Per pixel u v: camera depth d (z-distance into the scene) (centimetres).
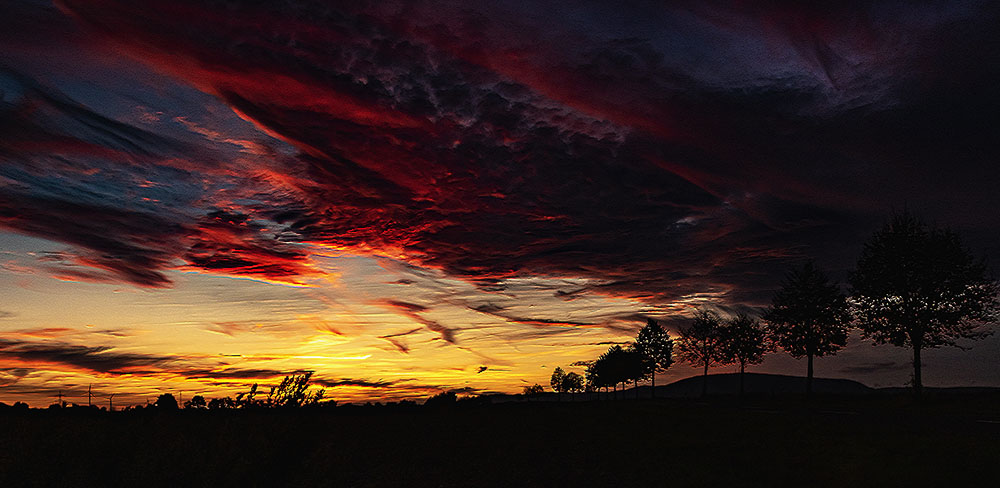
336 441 2120
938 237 4225
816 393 5612
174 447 1343
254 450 1401
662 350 8456
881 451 1487
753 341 6856
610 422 2975
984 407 3136
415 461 1784
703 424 2634
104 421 1620
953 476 1174
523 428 2756
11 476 1318
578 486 1363
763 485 1245
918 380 4000
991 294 4069
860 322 4531
